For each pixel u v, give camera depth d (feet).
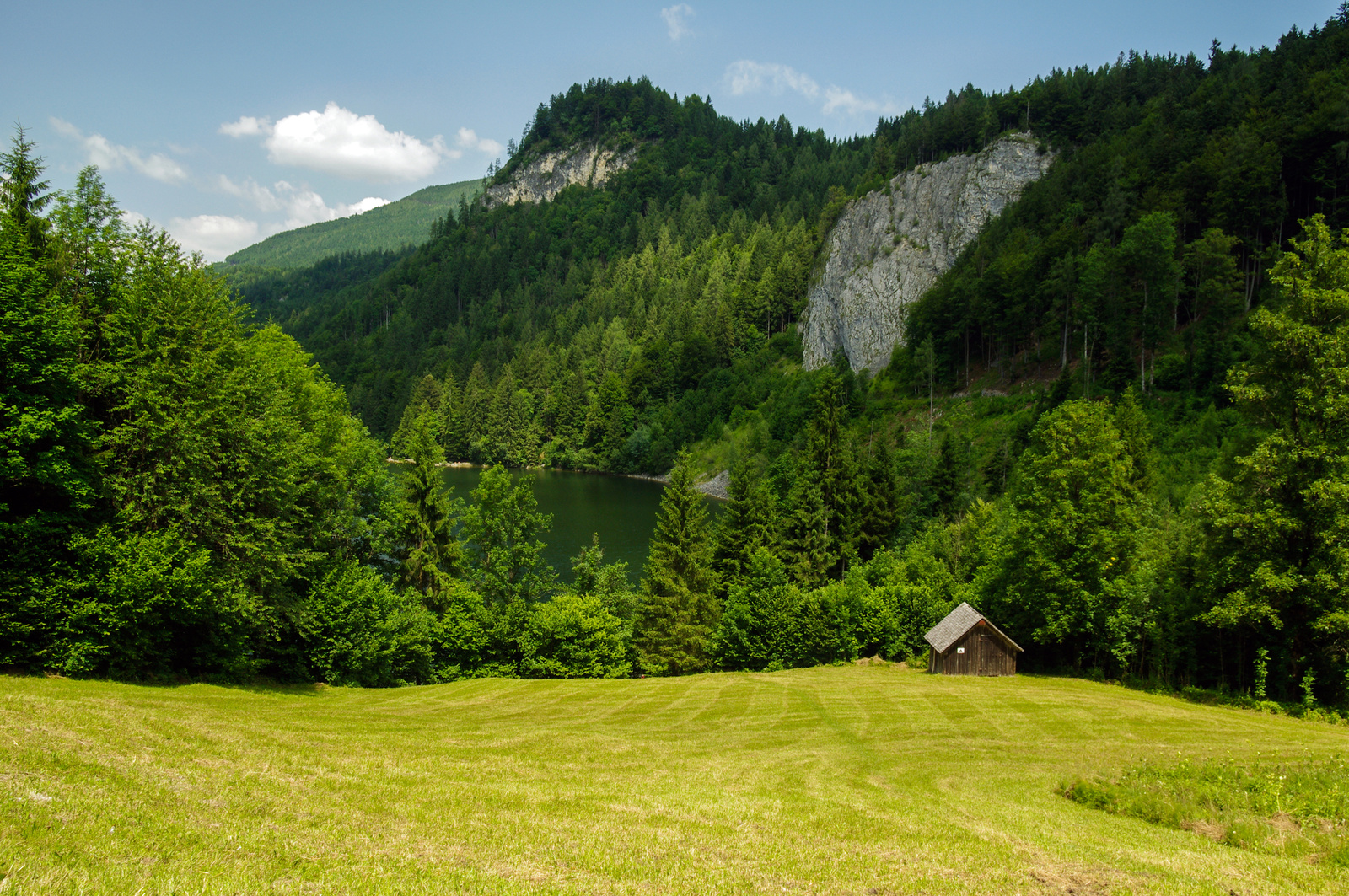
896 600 165.27
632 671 169.17
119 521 85.66
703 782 59.67
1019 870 37.88
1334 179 273.54
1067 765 73.87
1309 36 378.53
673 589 169.17
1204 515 125.29
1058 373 312.50
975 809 54.65
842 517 225.76
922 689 122.31
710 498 373.61
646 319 588.09
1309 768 66.18
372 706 98.43
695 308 559.38
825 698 113.60
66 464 76.48
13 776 37.70
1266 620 115.14
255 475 98.32
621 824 43.11
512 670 146.20
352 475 147.64
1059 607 134.21
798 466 247.70
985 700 111.86
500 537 163.12
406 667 134.21
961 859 39.34
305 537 121.90
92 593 83.05
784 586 166.91
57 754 43.62
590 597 159.63
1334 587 104.27
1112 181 342.44
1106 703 110.22
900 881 34.86
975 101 533.96
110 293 92.27
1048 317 325.62
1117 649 129.70
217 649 100.01
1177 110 376.27
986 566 163.22
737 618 166.61
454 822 40.52
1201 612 123.85
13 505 80.53
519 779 55.36
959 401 340.18
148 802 37.04
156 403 87.15
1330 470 107.14
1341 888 38.27
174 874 27.66
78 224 90.53
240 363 105.09
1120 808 56.95
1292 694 117.50
